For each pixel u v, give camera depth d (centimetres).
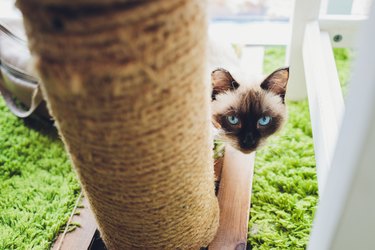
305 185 105
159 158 63
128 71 50
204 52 60
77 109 55
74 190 108
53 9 45
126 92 52
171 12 49
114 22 46
